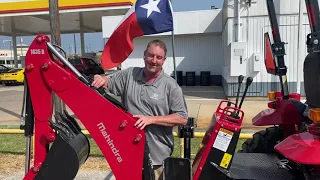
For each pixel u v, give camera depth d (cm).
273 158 347
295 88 1123
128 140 241
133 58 1769
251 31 1143
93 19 2375
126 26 292
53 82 239
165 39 1772
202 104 1094
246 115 866
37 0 1945
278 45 373
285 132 371
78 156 243
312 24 233
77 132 261
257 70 1132
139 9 290
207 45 1747
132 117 244
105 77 288
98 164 498
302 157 221
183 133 284
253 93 1155
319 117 225
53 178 244
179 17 1670
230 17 1166
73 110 241
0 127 766
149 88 276
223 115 260
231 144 253
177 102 274
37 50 239
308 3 233
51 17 640
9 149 591
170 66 1784
